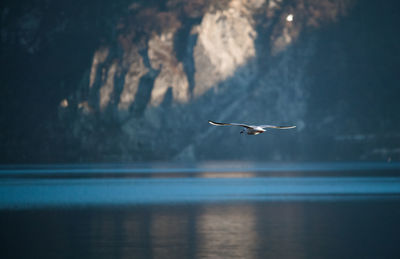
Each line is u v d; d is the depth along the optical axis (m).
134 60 166.12
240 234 32.00
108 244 29.05
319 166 131.50
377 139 163.12
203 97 163.88
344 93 169.75
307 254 26.56
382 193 59.66
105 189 65.19
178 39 171.50
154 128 161.00
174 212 42.75
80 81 168.25
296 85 166.62
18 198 54.94
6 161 167.12
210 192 61.56
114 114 162.75
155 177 88.50
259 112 163.38
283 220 37.66
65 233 32.47
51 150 166.50
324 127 163.38
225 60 166.38
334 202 50.22
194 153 159.88
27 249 27.80
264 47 171.25
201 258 25.70
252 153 161.50
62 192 61.59
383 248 27.91
